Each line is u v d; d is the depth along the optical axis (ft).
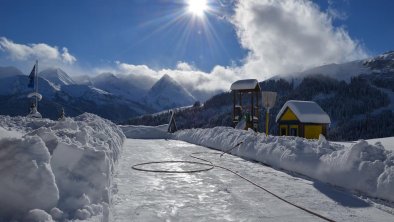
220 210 19.92
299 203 21.52
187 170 34.27
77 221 12.48
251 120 93.91
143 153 51.60
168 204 20.90
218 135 64.80
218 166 37.76
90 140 22.72
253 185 27.17
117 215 18.30
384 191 21.90
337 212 19.65
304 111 84.99
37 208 12.39
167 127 114.62
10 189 12.29
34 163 12.77
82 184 14.79
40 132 17.37
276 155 37.50
